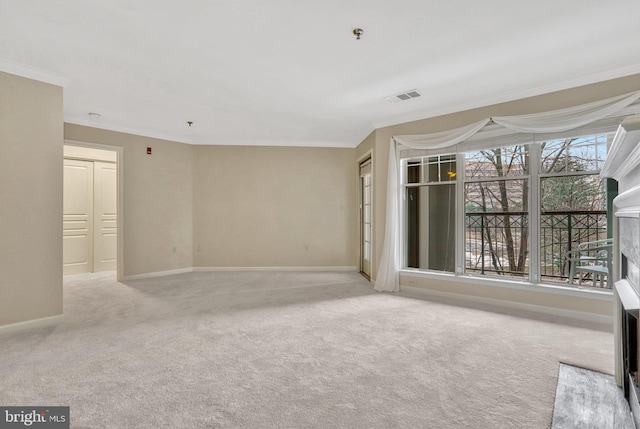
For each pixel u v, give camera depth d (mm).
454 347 2658
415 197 4723
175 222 6012
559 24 2424
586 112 3219
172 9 2254
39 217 3184
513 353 2545
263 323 3250
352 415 1762
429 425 1681
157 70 3221
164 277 5648
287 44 2729
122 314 3547
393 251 4637
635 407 1530
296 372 2240
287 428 1648
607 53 2842
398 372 2244
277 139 6242
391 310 3693
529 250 3750
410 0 2158
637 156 1216
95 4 2197
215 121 5012
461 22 2406
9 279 3006
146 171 5625
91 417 1728
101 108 4379
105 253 6258
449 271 4387
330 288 4844
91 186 6098
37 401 1879
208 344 2721
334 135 5914
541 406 1852
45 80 3238
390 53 2875
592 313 3318
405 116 4590
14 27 2473
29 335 2920
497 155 4020
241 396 1941
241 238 6371
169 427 1653
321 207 6461
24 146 3104
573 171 3531
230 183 6352
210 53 2883
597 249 3451
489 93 3771
